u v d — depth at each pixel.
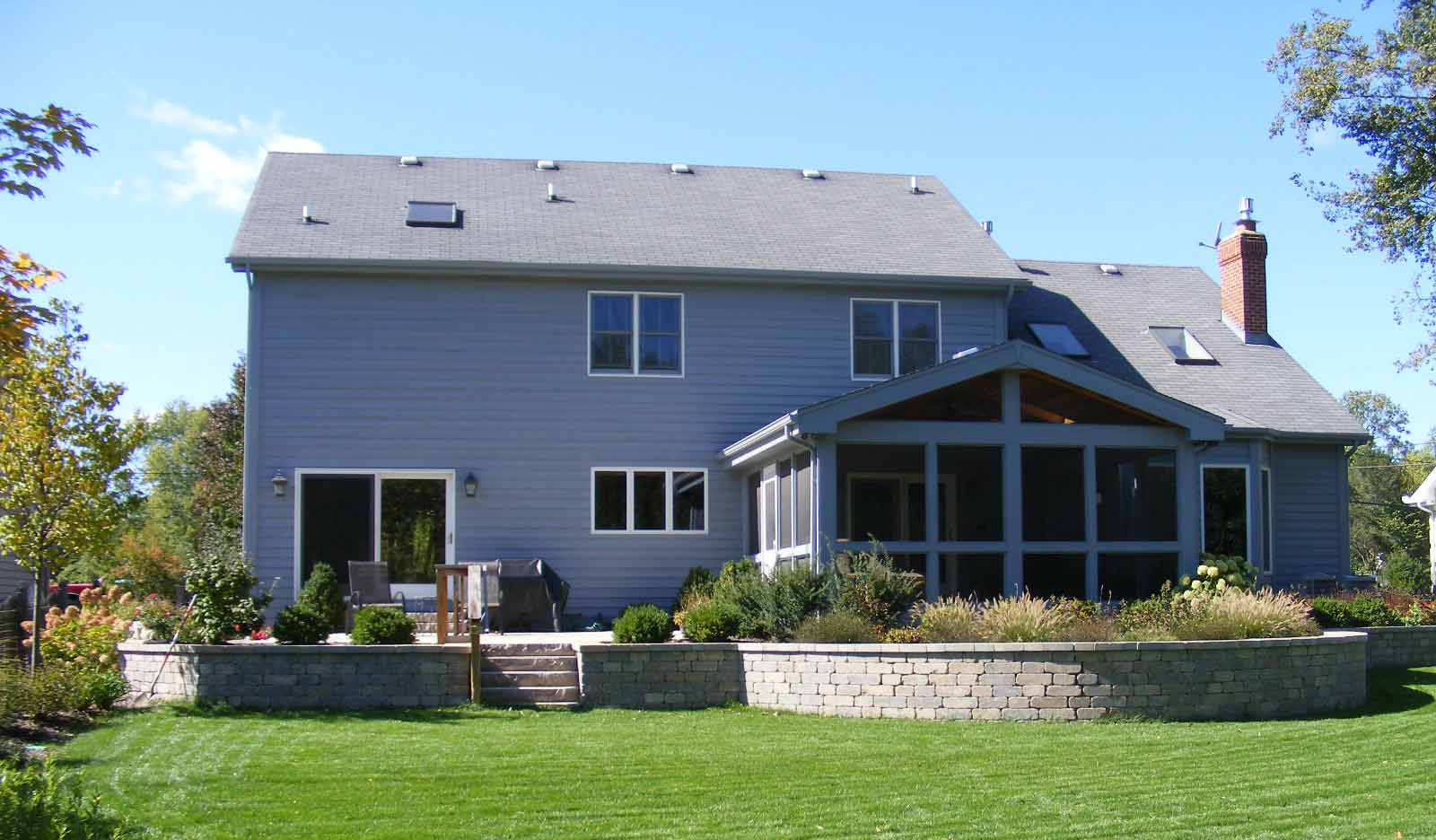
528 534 21.08
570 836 8.73
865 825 9.02
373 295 20.98
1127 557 18.42
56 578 20.17
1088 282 26.92
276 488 20.39
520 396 21.25
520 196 23.83
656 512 21.50
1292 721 13.81
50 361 15.88
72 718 13.71
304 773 10.69
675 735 12.66
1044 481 18.27
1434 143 24.64
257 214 21.75
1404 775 10.52
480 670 15.19
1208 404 23.09
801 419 17.25
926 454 17.83
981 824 9.02
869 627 15.10
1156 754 11.52
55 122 7.66
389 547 20.72
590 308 21.61
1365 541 58.28
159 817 9.16
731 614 15.80
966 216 25.02
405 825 9.01
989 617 14.79
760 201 24.86
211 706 14.61
